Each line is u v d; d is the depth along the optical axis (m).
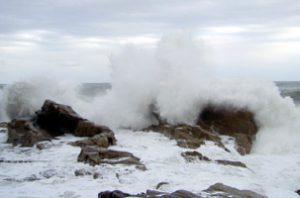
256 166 12.04
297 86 49.84
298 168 11.85
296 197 8.80
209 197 7.56
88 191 8.83
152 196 7.41
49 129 14.64
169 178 9.92
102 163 10.77
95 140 12.56
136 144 13.34
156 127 15.52
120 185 9.29
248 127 15.05
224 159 12.07
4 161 11.48
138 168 10.48
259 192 9.09
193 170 10.77
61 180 9.65
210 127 15.31
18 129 14.05
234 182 9.85
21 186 9.23
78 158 11.20
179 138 13.80
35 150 12.59
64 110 14.66
